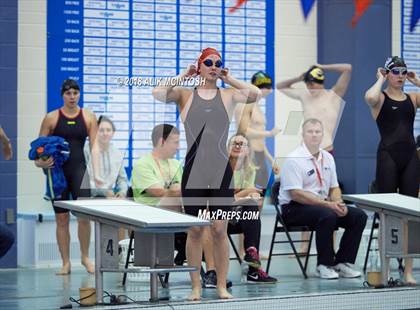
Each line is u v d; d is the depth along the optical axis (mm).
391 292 23438
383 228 24219
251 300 21516
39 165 27766
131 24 33656
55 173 27922
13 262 30547
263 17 36125
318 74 32469
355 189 36281
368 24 36469
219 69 21125
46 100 32875
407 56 38062
